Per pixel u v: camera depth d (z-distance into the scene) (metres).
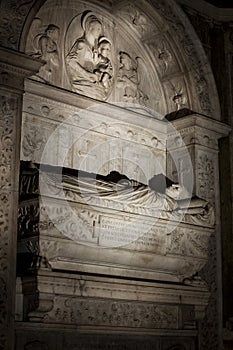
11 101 8.77
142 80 11.30
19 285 8.48
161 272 9.86
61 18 10.53
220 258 10.70
